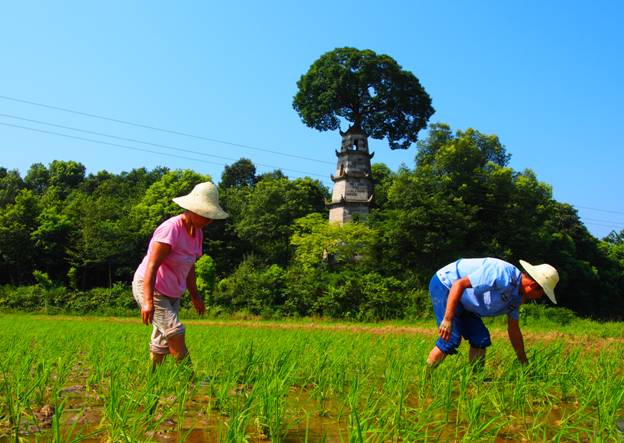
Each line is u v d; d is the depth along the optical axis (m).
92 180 90.69
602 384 4.99
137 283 5.42
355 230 44.62
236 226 61.47
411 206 42.62
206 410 4.41
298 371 5.96
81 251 55.50
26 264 58.03
